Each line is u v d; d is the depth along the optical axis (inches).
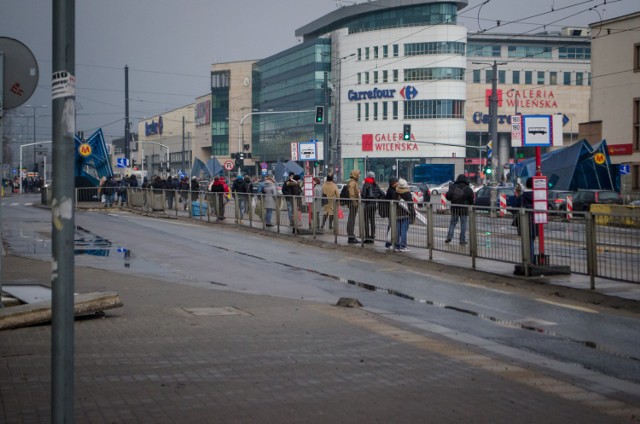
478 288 602.2
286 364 322.0
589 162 1866.4
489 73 4660.4
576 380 316.8
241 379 295.3
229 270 693.9
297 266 735.7
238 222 1261.1
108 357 329.4
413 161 4276.6
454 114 4197.8
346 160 4520.2
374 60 4357.8
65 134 171.8
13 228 1140.5
